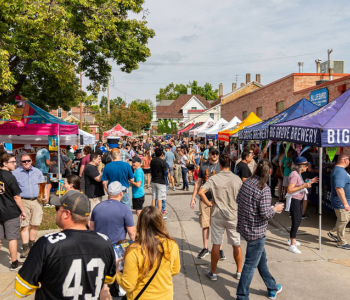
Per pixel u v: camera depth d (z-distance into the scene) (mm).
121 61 14117
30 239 5488
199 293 4117
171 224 7461
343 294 4004
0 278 4574
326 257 5180
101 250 2080
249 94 22531
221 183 4316
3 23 8148
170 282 2365
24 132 7914
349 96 6258
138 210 6961
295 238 5848
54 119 8516
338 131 5422
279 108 17781
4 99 10062
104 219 3562
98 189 5867
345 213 5469
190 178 14469
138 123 41500
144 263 2254
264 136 8203
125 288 2291
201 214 5367
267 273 3914
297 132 6168
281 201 9133
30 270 1890
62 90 12289
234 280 4465
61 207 2154
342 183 5262
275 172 9734
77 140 13812
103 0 11406
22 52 8828
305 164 5234
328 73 15648
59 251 1938
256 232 3656
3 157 4750
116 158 5852
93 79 15148
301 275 4547
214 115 47438
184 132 31984
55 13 8703
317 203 7738
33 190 5328
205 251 5332
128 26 13492
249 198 3668
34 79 11523
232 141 15258
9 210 4695
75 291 1955
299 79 15758
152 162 7988
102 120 39656
